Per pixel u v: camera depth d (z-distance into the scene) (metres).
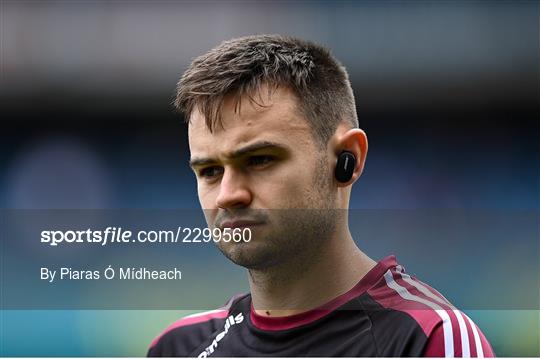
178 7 25.92
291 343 5.57
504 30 25.31
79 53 25.92
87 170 25.70
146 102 25.73
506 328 14.30
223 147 4.99
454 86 25.42
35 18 26.09
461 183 24.70
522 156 25.06
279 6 25.83
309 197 5.09
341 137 5.34
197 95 5.11
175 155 25.59
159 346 6.90
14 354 15.59
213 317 6.71
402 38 25.34
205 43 25.69
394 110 25.33
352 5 25.78
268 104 4.98
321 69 5.39
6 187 25.45
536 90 25.06
